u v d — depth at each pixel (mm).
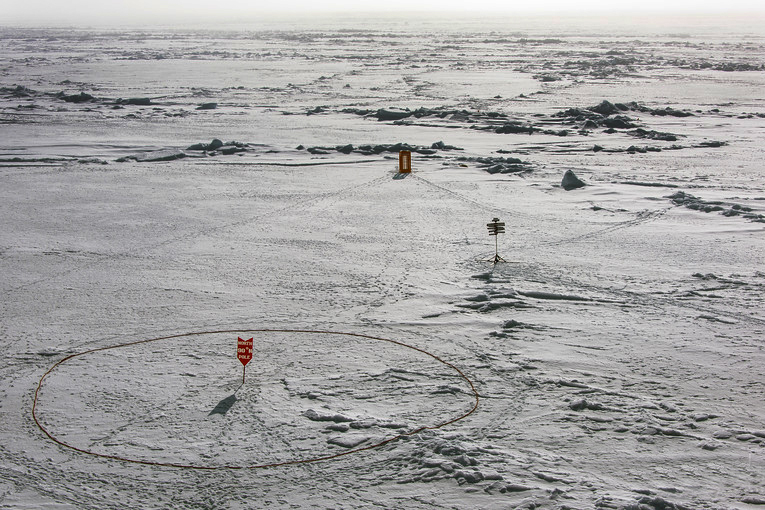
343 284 20516
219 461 11961
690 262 22297
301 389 14477
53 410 13625
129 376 15008
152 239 24953
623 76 94312
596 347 16375
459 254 23234
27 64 114562
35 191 32094
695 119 56938
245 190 32500
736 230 25703
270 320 17984
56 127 52156
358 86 82312
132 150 43000
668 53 136375
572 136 48969
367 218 27750
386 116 56812
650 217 27609
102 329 17391
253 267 21969
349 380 14883
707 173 36219
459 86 82438
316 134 49125
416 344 16641
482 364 15586
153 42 184625
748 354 15961
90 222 27094
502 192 32062
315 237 25203
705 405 13727
